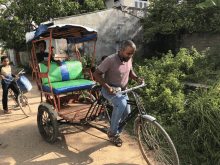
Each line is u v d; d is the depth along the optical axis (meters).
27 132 3.83
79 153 3.02
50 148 3.18
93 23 9.47
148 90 4.52
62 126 4.06
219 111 3.12
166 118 3.80
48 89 3.32
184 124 3.53
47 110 3.17
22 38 11.25
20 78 4.84
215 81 4.24
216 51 5.60
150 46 11.37
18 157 2.92
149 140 2.59
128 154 2.97
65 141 3.42
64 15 12.23
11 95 5.45
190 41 8.99
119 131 2.90
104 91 2.74
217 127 2.89
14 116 4.78
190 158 2.76
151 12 9.41
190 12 7.92
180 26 8.19
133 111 2.67
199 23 8.16
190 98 4.00
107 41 10.11
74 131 3.82
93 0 13.43
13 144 3.34
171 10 8.38
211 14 7.76
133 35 10.96
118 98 2.63
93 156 2.93
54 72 3.63
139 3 15.52
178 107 3.78
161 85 4.52
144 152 2.71
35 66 3.60
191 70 5.22
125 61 2.51
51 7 11.02
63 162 2.78
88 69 3.99
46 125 3.38
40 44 4.02
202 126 3.00
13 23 11.02
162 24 8.38
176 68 5.27
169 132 3.33
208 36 8.20
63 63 3.85
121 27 10.45
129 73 2.91
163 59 6.21
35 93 7.14
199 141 3.01
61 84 3.41
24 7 10.84
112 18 10.05
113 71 2.57
